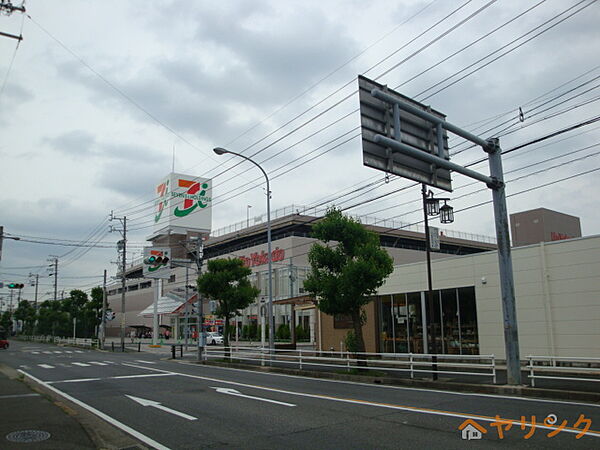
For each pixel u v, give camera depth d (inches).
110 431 348.5
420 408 423.2
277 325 2065.7
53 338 2571.4
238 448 297.7
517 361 526.9
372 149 434.9
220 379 690.2
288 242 2064.5
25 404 440.5
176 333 2672.2
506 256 546.6
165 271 2071.9
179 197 2500.0
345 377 679.1
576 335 653.3
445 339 835.4
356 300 692.1
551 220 1071.6
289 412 414.0
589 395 447.8
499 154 564.4
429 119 479.5
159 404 464.1
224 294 1064.8
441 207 631.8
